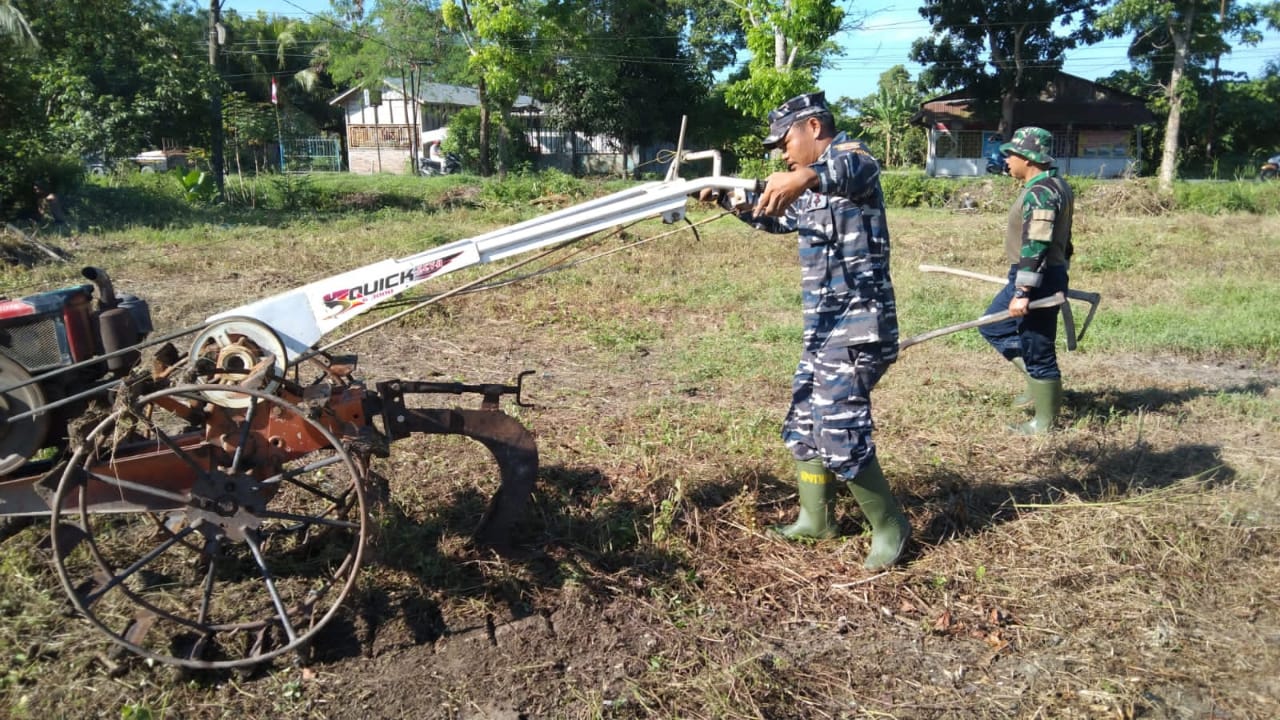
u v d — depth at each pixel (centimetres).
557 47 3488
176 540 326
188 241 1458
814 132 365
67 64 2222
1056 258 542
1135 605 369
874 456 382
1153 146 4972
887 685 323
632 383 666
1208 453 527
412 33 4038
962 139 4434
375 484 372
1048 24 4072
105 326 356
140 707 294
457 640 340
